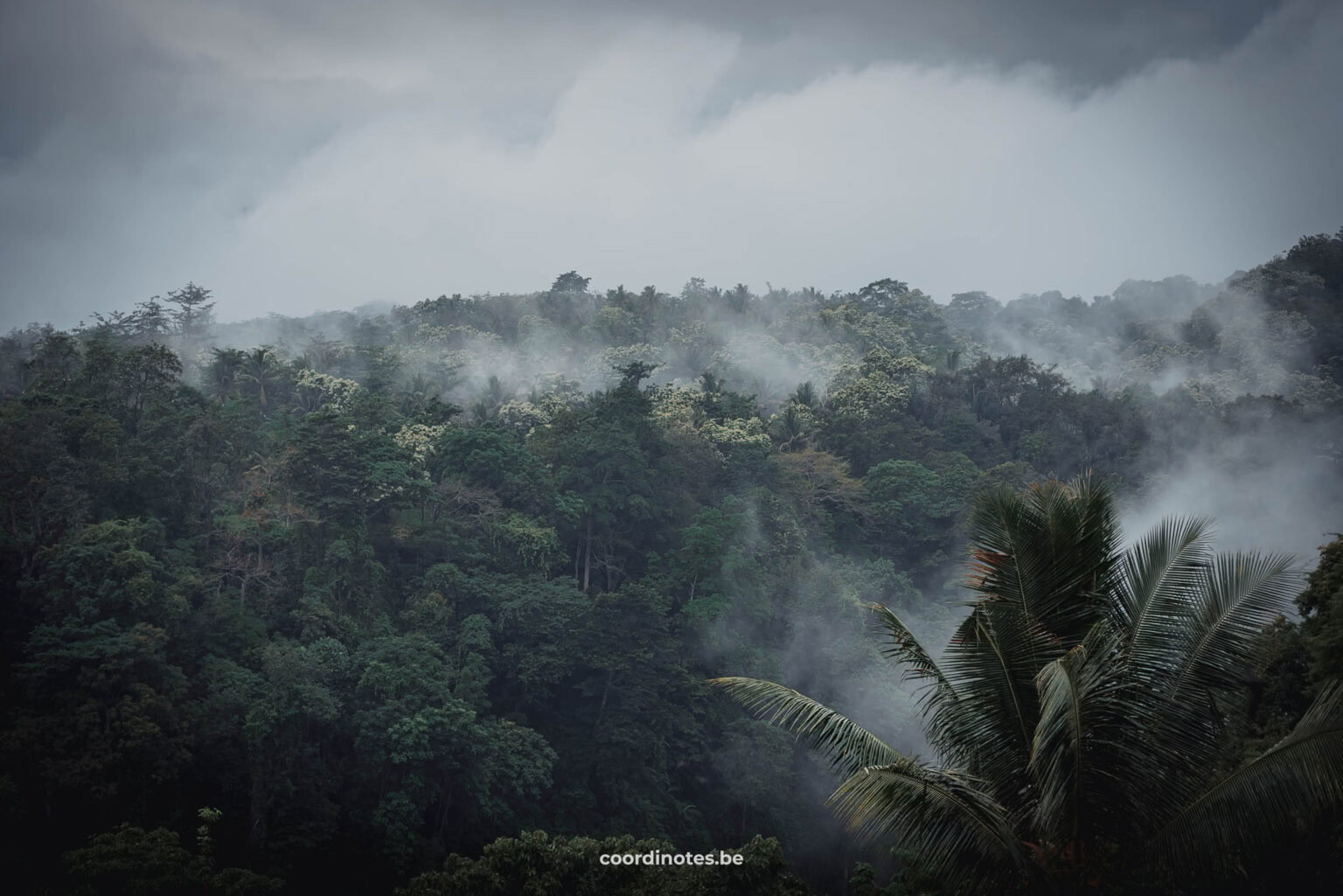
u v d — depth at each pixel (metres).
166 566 60.22
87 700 50.59
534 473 83.88
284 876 50.44
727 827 68.56
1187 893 16.66
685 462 99.25
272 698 53.41
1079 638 16.25
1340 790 13.55
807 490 102.81
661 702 66.81
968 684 16.64
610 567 85.06
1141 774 15.04
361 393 104.12
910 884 18.48
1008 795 15.98
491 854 33.75
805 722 16.91
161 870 38.66
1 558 57.88
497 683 68.75
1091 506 16.70
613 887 32.47
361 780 55.38
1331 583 27.23
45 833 47.78
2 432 63.00
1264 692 25.11
